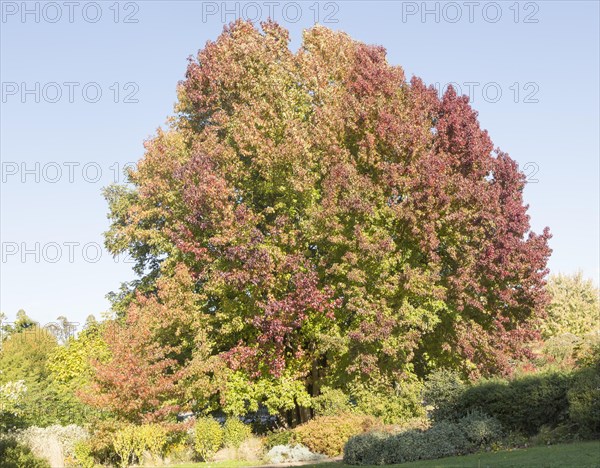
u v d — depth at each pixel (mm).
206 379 29984
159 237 35000
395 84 30094
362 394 27828
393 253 28641
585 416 19344
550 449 18219
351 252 27578
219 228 29891
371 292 28109
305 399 29766
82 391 28047
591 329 47562
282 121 30344
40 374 46438
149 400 27859
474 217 28922
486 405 22688
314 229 28016
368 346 27922
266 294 30141
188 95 33875
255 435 31188
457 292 28859
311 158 29062
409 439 21328
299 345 30484
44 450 26266
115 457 28000
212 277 30547
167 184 33531
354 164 28750
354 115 28531
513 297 31750
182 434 28594
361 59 30109
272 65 31500
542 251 31938
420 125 29406
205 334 30734
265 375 30625
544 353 33656
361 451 21625
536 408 21406
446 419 23141
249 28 33812
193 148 32844
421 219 27797
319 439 25438
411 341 27625
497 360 30547
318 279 29047
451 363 30938
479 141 31281
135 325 29266
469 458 18844
